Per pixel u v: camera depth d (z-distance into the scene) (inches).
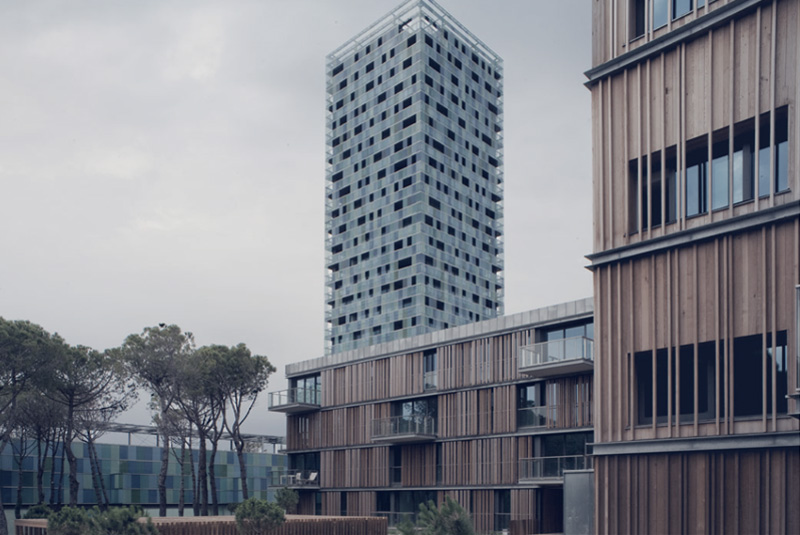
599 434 686.5
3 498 2448.3
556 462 1320.1
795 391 531.5
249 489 3107.8
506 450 1462.8
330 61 4808.1
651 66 685.9
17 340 1683.1
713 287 621.6
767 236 593.6
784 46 592.4
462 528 603.5
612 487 668.7
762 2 605.9
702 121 640.4
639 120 689.6
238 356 2038.6
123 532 914.1
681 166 653.9
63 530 938.1
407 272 4033.0
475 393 1551.4
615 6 729.6
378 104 4439.0
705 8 649.6
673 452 628.7
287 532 1215.6
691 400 631.2
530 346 1350.9
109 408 2041.1
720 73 633.0
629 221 689.6
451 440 1585.9
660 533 628.7
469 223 4350.4
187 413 2057.1
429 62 4338.1
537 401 1438.2
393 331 4023.1
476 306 4266.7
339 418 1907.0
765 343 581.6
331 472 1897.1
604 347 695.7
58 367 1817.2
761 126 612.7
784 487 561.6
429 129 4215.1
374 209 4296.3
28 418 2069.4
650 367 665.6
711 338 616.7
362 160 4451.3
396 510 1712.6
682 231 641.6
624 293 686.5
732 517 587.2
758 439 576.1
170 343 1974.7
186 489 2913.4
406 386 1733.5
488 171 4598.9
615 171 706.8
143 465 2819.9
